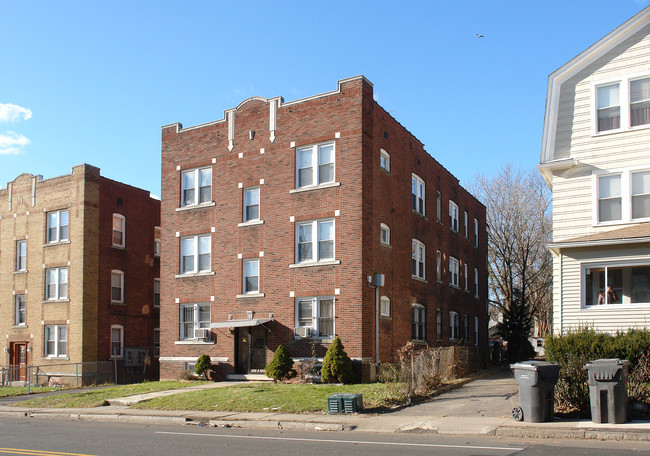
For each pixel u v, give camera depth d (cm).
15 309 3656
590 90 2158
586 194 2117
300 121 2714
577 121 2167
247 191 2839
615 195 2081
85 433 1542
